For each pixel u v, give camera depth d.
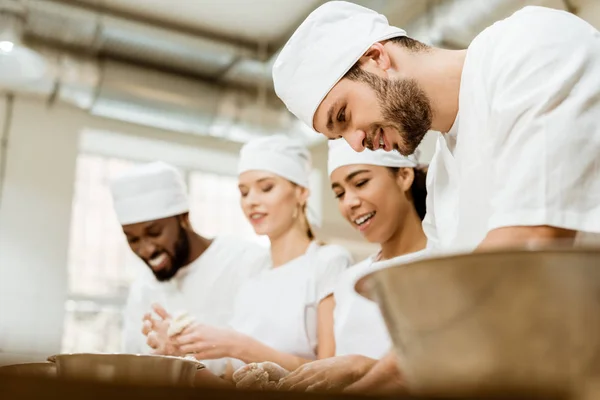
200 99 4.98
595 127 1.02
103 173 5.68
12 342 4.89
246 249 2.57
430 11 3.74
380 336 1.87
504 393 0.54
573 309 0.52
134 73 4.87
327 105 1.33
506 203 1.00
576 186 0.98
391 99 1.28
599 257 0.52
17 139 5.20
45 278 5.08
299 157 2.38
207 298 2.51
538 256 0.53
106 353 0.94
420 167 1.98
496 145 1.10
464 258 0.55
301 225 2.34
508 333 0.54
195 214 5.89
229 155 5.95
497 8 3.41
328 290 2.08
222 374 2.18
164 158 5.90
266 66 5.07
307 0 4.65
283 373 1.60
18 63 4.50
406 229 1.96
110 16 4.59
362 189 1.96
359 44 1.29
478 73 1.23
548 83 1.06
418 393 0.48
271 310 2.17
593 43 1.12
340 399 0.44
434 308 0.58
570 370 0.52
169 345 1.95
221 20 4.91
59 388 0.39
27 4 4.34
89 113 5.46
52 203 5.21
